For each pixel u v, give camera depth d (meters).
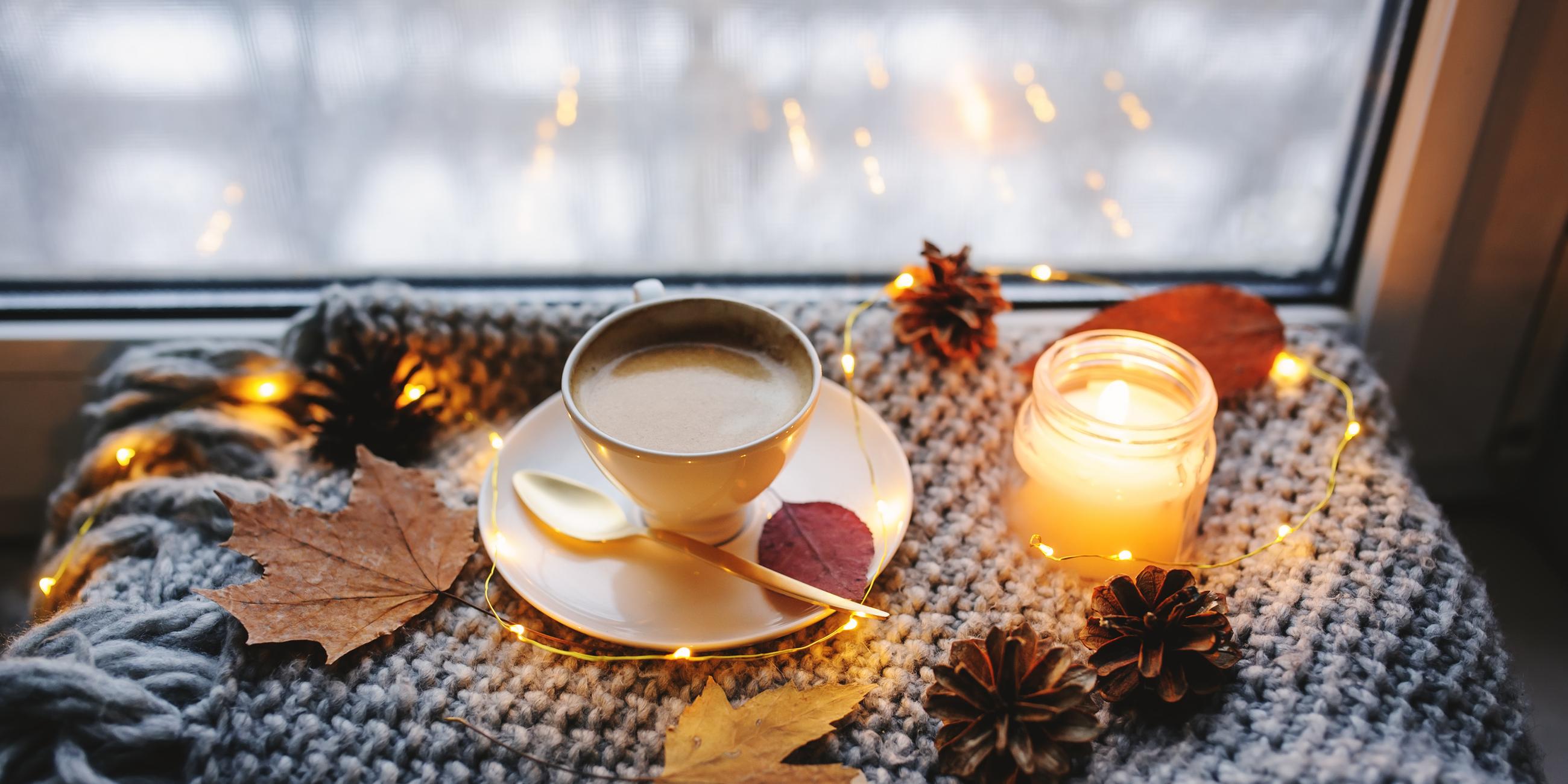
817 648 0.58
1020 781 0.53
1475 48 0.64
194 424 0.64
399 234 0.77
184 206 0.75
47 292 0.73
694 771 0.53
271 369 0.67
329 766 0.54
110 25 0.71
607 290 0.75
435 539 0.60
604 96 0.76
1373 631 0.56
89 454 0.64
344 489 0.63
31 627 0.59
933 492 0.63
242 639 0.56
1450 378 0.73
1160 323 0.66
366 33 0.73
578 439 0.65
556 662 0.57
